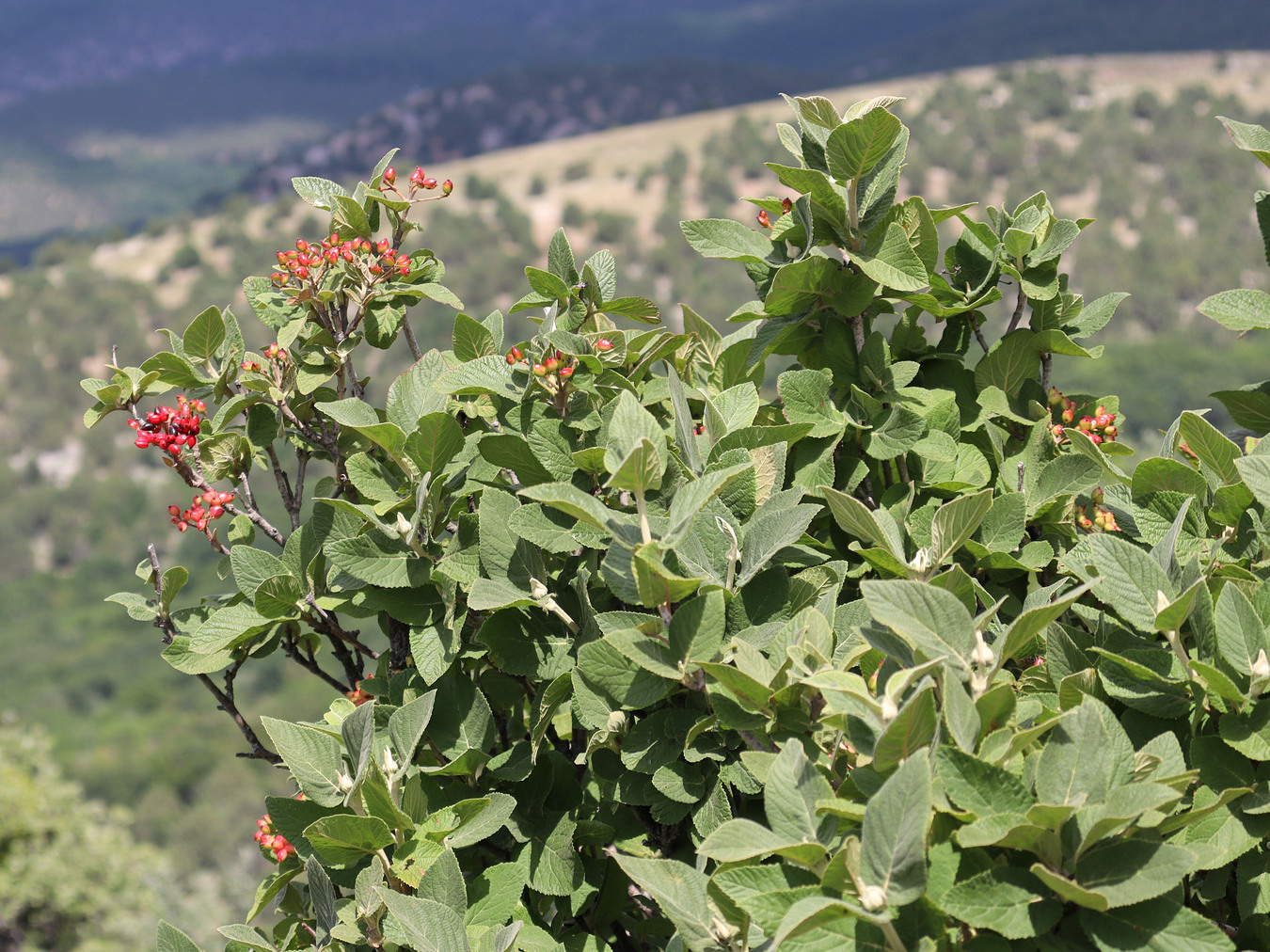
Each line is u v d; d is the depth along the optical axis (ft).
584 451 6.01
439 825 5.61
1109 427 7.47
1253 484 4.95
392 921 5.21
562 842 5.94
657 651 5.29
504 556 6.18
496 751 6.95
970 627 4.48
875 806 3.78
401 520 6.38
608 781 6.06
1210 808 4.26
